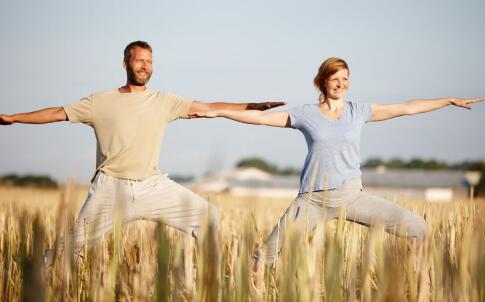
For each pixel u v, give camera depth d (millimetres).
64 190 1708
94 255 3109
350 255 3549
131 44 5859
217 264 2234
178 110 5906
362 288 3141
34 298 1711
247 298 2664
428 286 3598
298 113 5914
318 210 5762
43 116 5801
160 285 2086
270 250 5309
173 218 5703
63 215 1711
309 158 5824
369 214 5633
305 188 5793
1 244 4043
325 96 5965
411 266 3396
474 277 3006
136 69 5797
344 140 5730
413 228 5371
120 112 5734
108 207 5594
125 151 5672
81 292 3363
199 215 5613
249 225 2664
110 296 2793
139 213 5703
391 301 2430
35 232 1750
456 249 4066
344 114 5848
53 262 2615
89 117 5758
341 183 5688
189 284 3045
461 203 5105
